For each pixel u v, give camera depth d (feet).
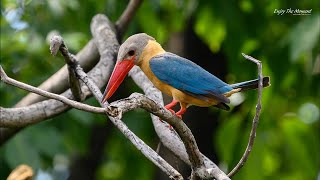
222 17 43.24
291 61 38.81
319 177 45.57
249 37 43.88
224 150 40.11
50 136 39.55
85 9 43.96
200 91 25.76
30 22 43.11
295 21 42.60
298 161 41.73
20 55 42.22
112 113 20.63
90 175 50.19
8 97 40.98
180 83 25.94
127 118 44.01
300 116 44.39
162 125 26.68
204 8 43.83
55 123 41.42
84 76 26.27
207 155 44.52
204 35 44.88
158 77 26.32
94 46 34.27
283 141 41.73
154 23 43.55
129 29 43.65
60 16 43.11
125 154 47.52
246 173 38.60
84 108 21.24
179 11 45.16
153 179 47.19
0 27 43.52
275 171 43.73
